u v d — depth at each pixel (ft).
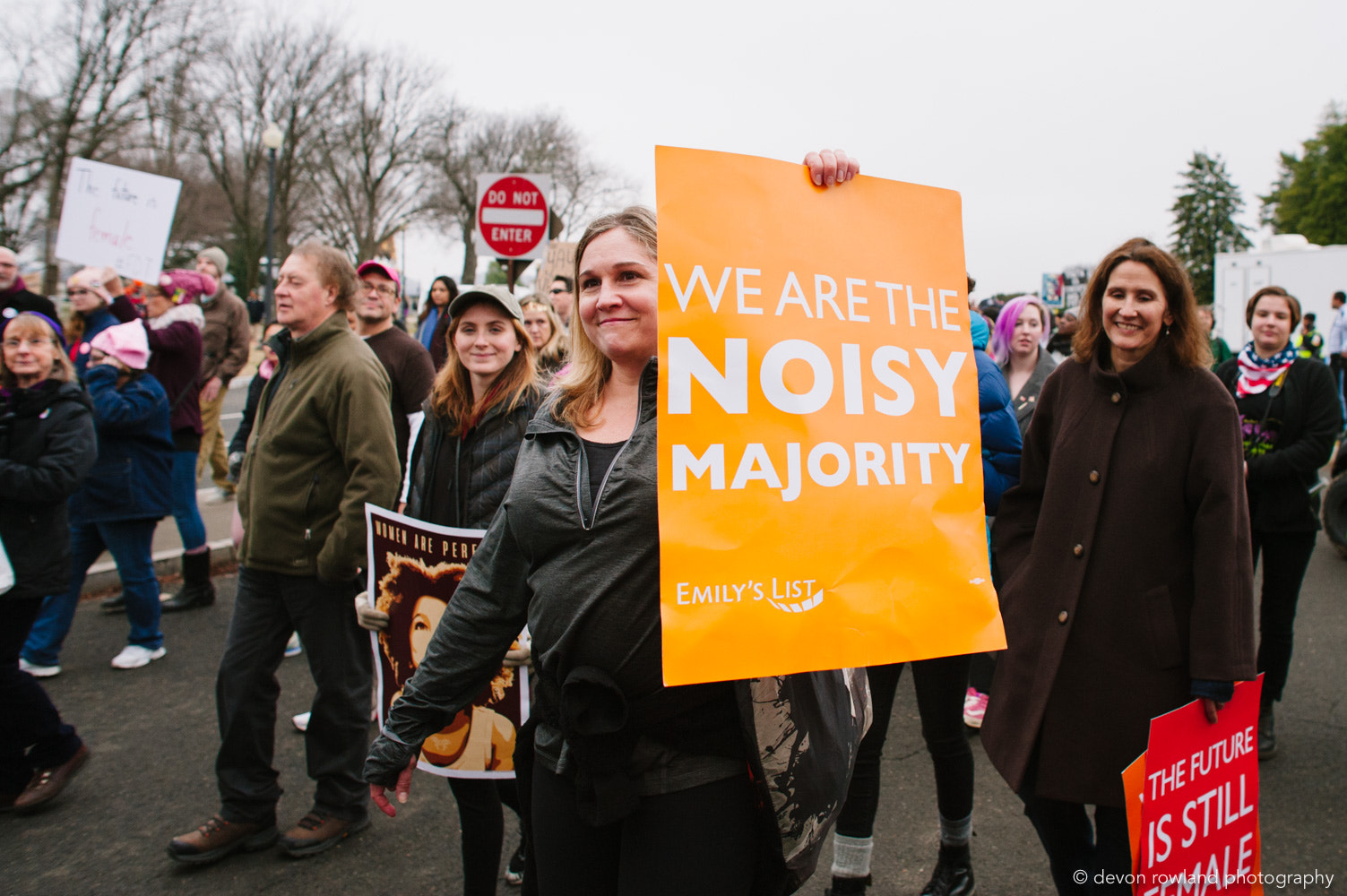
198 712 13.26
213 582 19.81
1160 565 6.70
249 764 9.68
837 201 5.14
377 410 9.30
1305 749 12.14
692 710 4.91
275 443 9.43
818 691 5.17
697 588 4.52
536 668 5.36
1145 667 6.67
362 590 9.75
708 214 4.79
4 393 10.68
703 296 4.72
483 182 25.90
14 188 81.30
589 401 5.39
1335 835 9.93
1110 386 7.03
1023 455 7.82
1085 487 7.01
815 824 5.06
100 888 9.11
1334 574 20.90
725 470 4.65
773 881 5.08
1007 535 7.86
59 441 10.34
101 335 14.67
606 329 5.06
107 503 14.42
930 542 5.06
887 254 5.23
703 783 4.91
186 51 87.20
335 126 115.85
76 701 13.61
